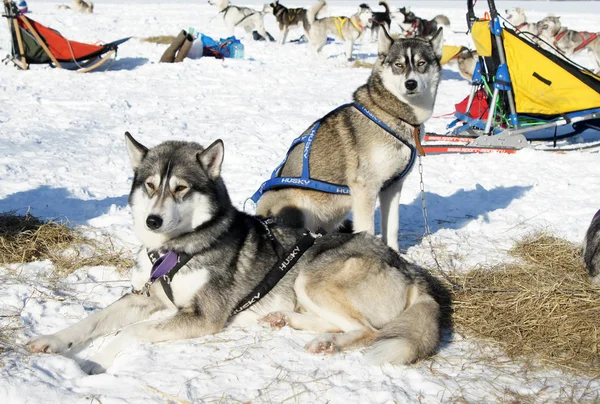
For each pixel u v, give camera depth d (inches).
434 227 221.1
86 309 146.8
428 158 311.0
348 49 674.8
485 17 337.7
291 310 145.9
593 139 359.9
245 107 401.7
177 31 791.7
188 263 134.8
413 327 124.6
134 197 138.8
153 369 118.4
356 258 138.0
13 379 110.3
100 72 509.0
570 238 202.8
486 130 330.6
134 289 142.0
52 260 175.0
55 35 508.1
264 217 167.9
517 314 143.2
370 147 183.2
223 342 131.6
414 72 180.1
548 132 368.5
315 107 407.5
